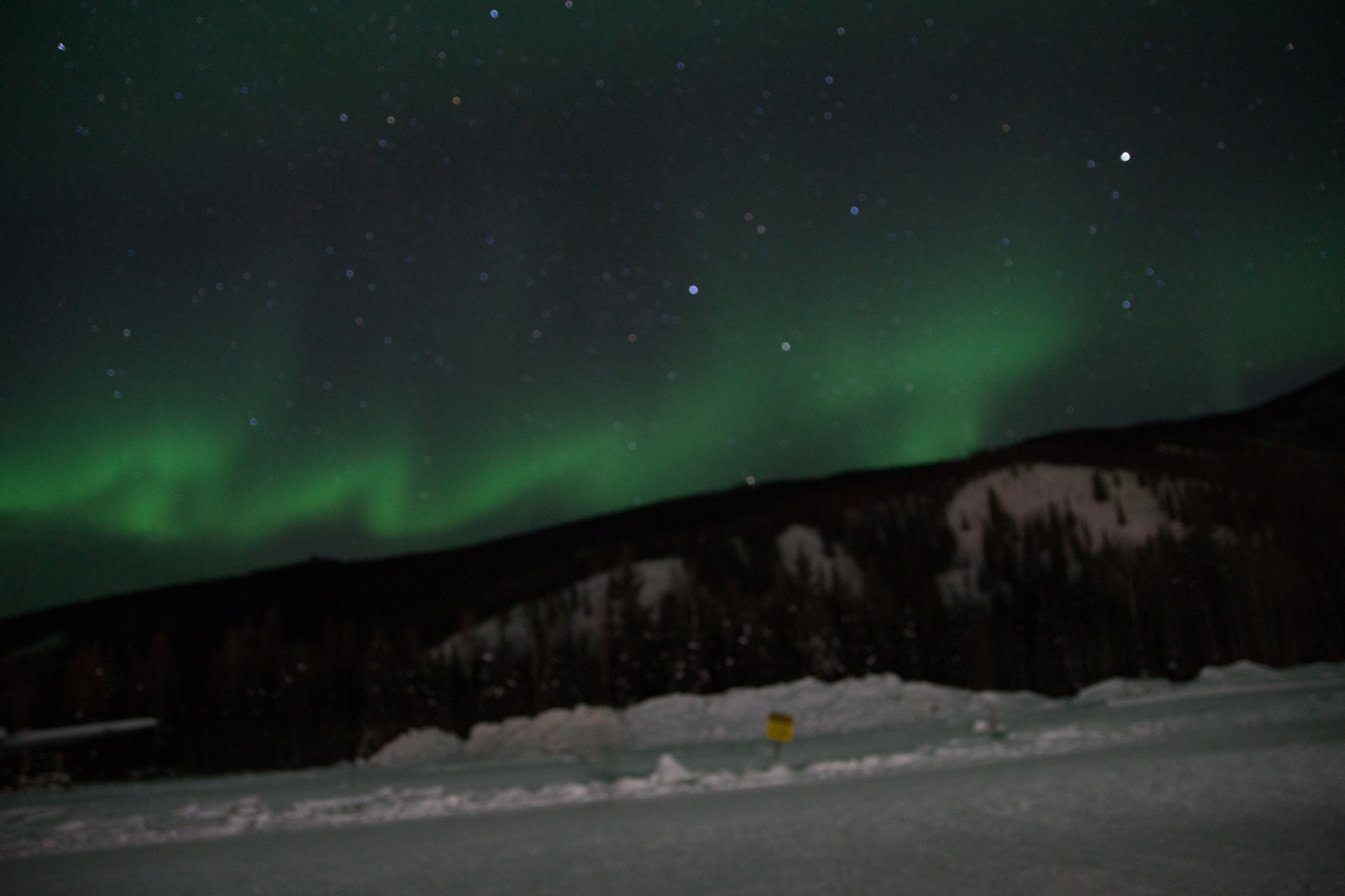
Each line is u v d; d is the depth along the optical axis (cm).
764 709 2909
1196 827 690
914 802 957
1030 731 1866
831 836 789
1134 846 639
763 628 5297
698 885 631
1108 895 518
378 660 5225
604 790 1411
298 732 4691
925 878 597
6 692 5025
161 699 5031
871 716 2805
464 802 1377
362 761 3062
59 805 1864
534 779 1823
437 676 5331
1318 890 500
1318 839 619
